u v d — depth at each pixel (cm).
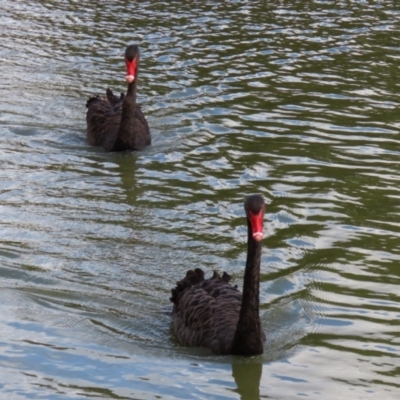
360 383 1119
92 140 1989
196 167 1831
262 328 1262
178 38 2747
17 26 2877
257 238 1145
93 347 1197
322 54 2608
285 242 1498
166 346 1216
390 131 2033
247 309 1174
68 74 2427
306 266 1420
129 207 1634
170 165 1850
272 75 2423
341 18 3006
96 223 1566
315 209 1623
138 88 2314
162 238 1512
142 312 1303
